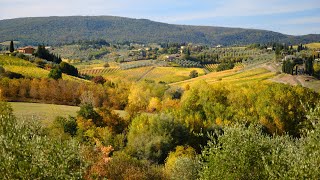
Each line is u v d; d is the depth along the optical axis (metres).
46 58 185.50
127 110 90.31
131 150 56.97
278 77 161.00
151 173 39.12
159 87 116.00
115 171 35.44
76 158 20.53
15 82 94.06
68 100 99.31
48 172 17.94
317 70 172.88
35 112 72.12
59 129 54.53
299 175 18.16
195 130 66.69
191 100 88.94
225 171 22.42
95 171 31.56
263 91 91.00
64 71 157.00
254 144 22.62
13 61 134.25
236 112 84.56
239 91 93.81
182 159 40.59
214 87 94.31
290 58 199.88
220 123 75.06
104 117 70.25
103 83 131.25
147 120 64.25
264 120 81.19
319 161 18.25
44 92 96.44
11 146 18.73
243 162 22.16
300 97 87.81
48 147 19.61
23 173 17.52
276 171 19.48
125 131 69.25
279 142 24.06
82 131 58.34
